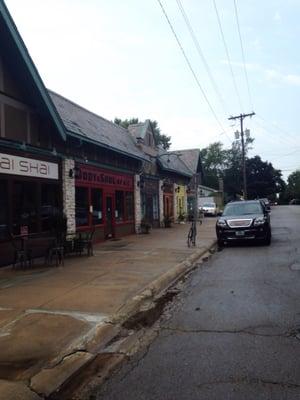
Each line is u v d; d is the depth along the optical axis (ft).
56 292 27.86
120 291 28.09
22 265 38.91
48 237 41.60
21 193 42.93
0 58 40.24
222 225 56.65
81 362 16.84
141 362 16.90
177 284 32.30
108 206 65.05
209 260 44.57
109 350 18.45
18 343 18.56
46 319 21.88
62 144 50.72
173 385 14.70
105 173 63.77
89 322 21.39
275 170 287.07
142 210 83.35
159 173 95.45
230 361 16.56
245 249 52.65
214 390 14.16
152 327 21.49
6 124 41.04
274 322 21.39
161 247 53.06
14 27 38.81
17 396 13.87
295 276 33.40
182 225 99.14
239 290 29.17
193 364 16.43
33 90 43.11
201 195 186.09
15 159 41.88
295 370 15.53
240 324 21.27
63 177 50.44
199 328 20.93
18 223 42.14
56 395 14.34
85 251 48.78
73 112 62.08
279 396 13.56
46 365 16.30
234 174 268.21
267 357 16.83
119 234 68.64
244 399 13.44
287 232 73.20
